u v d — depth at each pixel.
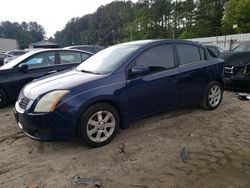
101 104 3.41
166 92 4.09
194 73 4.46
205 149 3.33
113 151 3.34
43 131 3.14
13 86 5.74
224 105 5.35
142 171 2.84
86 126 3.29
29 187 2.61
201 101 4.87
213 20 44.53
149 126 4.20
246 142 3.51
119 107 3.59
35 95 3.26
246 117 4.55
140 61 3.84
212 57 4.98
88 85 3.34
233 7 32.28
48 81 3.66
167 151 3.30
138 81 3.73
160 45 4.13
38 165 3.06
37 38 121.50
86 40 110.50
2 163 3.14
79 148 3.46
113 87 3.48
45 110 3.11
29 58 5.96
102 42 98.25
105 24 98.94
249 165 2.91
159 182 2.62
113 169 2.90
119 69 3.63
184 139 3.66
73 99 3.18
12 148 3.56
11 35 107.25
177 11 53.00
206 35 43.50
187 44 4.55
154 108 4.02
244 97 5.76
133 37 68.25
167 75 4.06
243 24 31.34
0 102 5.72
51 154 3.33
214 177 2.69
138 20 66.81
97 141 3.43
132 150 3.35
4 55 16.67
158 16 61.41
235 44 22.05
